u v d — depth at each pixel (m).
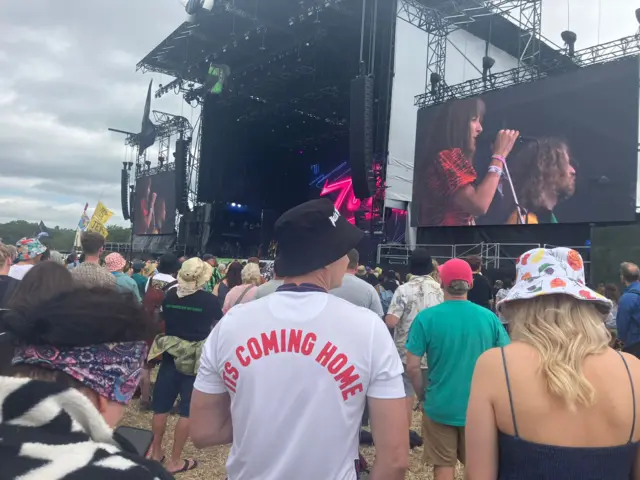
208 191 27.41
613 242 10.65
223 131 27.73
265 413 1.36
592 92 12.91
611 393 1.32
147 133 30.47
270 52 22.53
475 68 20.34
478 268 5.66
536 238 14.51
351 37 20.81
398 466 1.40
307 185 30.27
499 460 1.41
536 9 18.39
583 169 12.91
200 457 4.12
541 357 1.37
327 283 1.56
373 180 16.91
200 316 3.75
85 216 15.49
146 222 30.17
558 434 1.31
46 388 0.76
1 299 3.44
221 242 27.44
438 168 16.38
